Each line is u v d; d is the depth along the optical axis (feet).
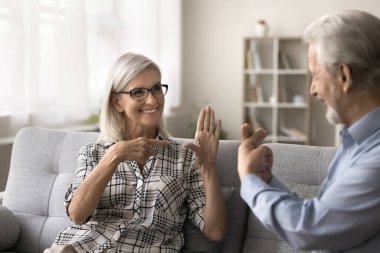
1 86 11.37
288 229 3.79
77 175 6.51
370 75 3.78
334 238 3.71
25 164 7.68
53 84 12.85
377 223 3.69
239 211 6.57
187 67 21.59
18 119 11.74
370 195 3.65
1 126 11.51
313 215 3.73
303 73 19.67
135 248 6.15
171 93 19.11
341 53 3.77
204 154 6.21
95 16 14.29
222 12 21.12
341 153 4.35
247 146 4.33
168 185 6.40
